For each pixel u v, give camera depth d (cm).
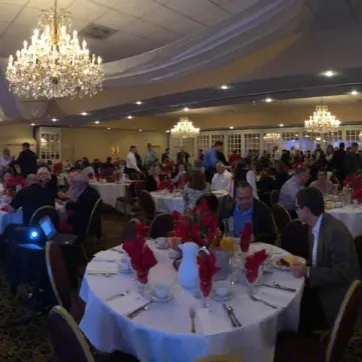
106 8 473
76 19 508
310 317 224
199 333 154
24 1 446
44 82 527
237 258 241
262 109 1279
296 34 555
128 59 728
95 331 186
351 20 490
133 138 1708
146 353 163
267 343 169
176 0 452
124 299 187
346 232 219
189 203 442
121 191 843
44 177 507
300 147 1374
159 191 676
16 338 280
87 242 498
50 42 478
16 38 585
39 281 327
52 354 258
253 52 588
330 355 161
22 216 417
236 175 598
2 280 391
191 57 624
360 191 489
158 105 913
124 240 303
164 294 184
